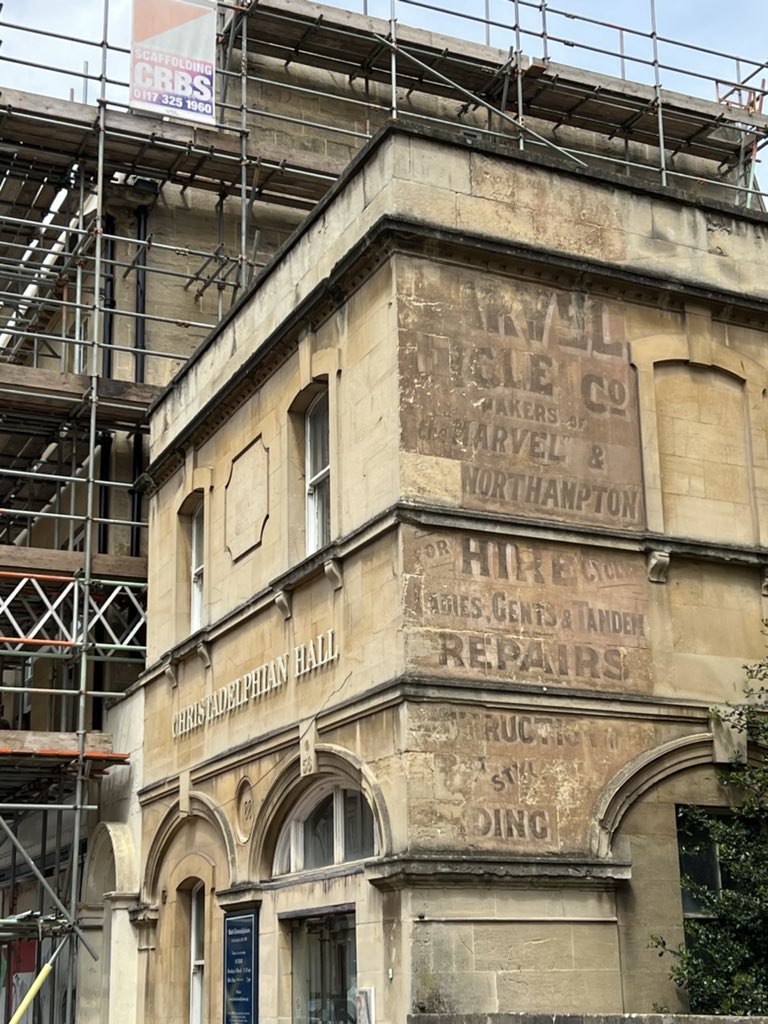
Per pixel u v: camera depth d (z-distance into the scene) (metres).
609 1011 14.48
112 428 26.64
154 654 23.17
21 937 25.20
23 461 29.78
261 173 28.08
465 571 15.26
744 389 17.64
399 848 14.25
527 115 30.47
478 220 16.38
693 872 15.76
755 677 16.34
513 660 15.23
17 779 24.98
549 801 14.94
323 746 16.31
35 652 24.84
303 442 18.66
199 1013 20.22
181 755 21.25
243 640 19.44
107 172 27.92
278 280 19.69
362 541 15.83
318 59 29.31
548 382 16.36
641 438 16.72
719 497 17.03
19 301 27.45
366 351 16.42
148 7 26.58
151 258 28.27
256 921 17.73
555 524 15.81
